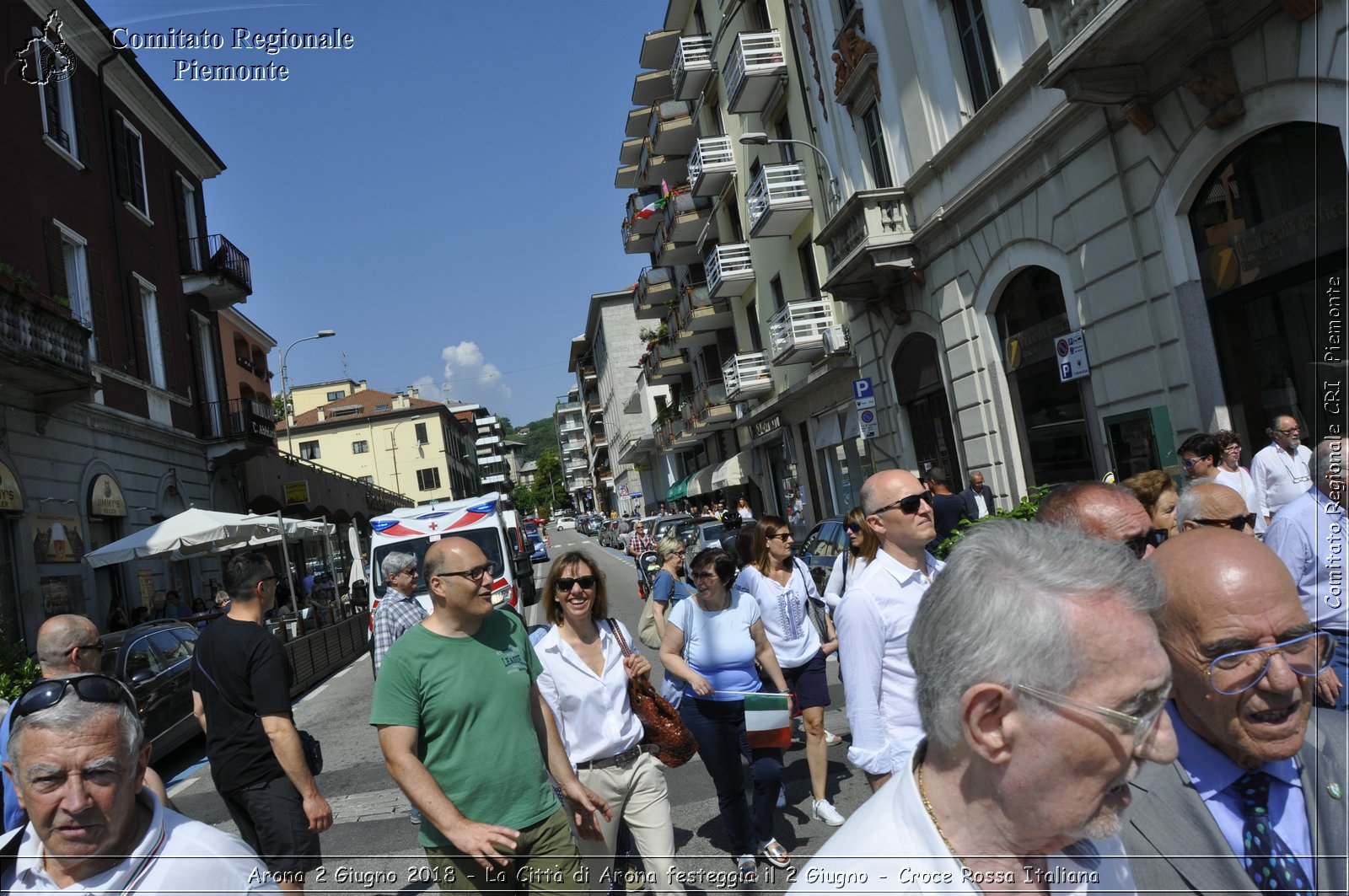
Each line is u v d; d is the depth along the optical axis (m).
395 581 6.69
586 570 3.84
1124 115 9.72
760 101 23.02
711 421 34.41
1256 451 8.98
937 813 1.37
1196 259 9.41
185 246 23.95
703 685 4.52
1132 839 1.79
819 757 5.28
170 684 9.50
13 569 14.23
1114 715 1.25
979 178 12.97
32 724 1.84
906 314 16.48
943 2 13.88
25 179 16.11
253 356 37.62
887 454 18.47
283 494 28.38
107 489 17.75
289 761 3.86
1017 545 1.37
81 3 17.80
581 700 3.76
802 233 22.36
